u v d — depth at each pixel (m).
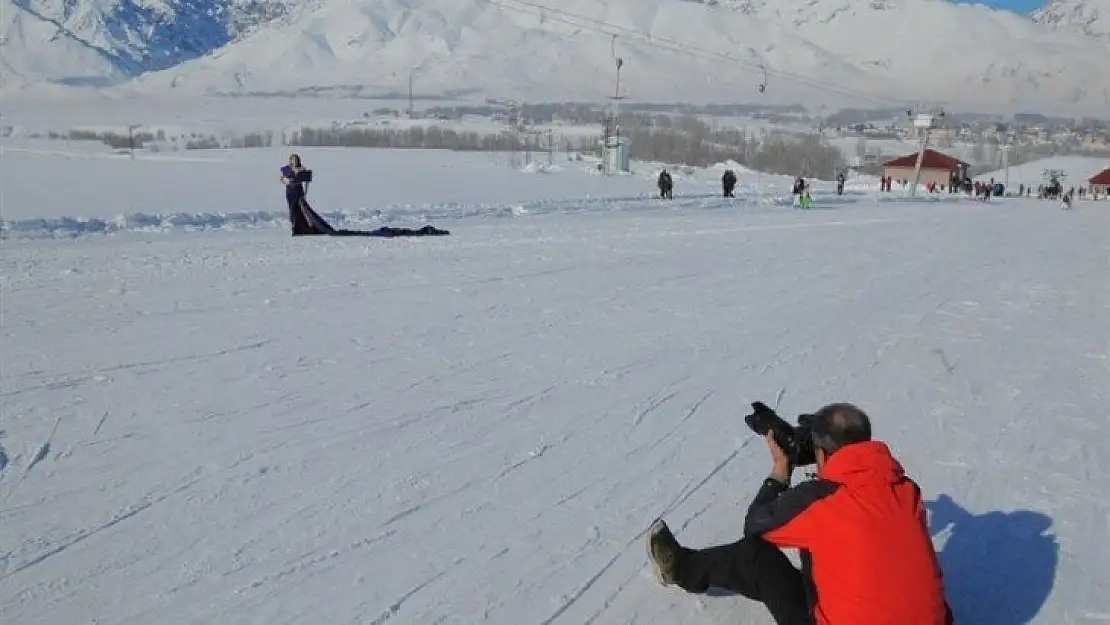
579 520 4.93
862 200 41.00
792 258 15.69
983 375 8.16
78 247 14.37
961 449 6.21
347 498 5.07
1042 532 4.93
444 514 4.93
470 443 5.99
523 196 35.78
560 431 6.29
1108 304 11.93
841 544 3.33
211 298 10.30
